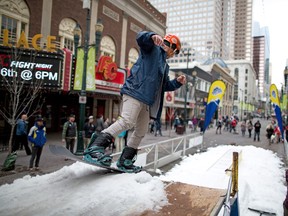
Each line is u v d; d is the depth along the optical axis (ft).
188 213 5.17
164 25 99.09
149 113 8.11
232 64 345.92
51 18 53.78
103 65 54.08
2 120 48.37
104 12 67.82
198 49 365.81
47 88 43.55
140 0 82.64
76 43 42.68
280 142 66.33
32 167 26.40
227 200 5.99
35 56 41.81
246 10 495.82
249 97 334.24
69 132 32.91
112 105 77.66
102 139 7.19
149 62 7.35
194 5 374.84
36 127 26.61
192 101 126.82
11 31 48.52
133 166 8.33
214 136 77.71
